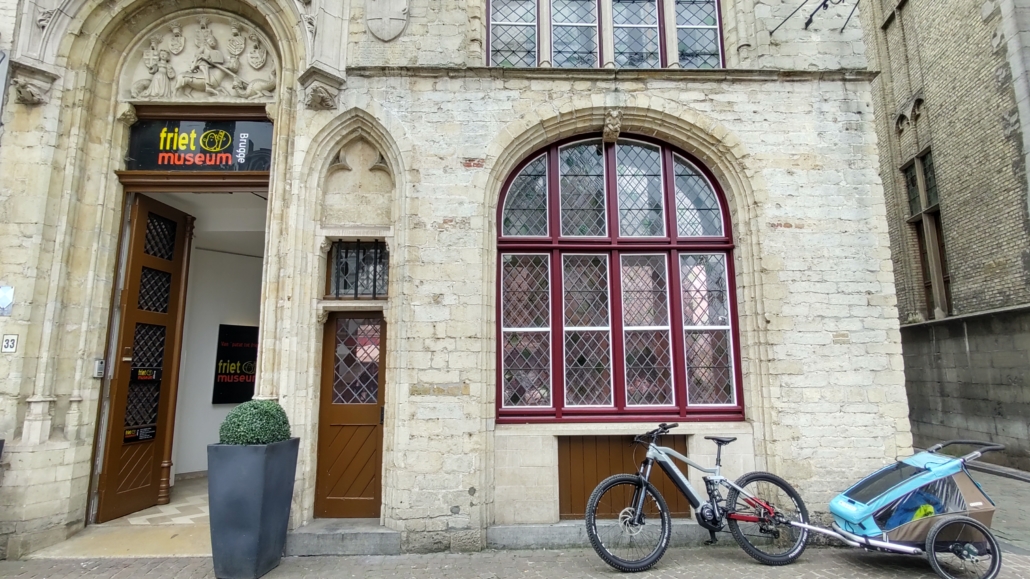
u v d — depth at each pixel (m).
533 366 5.43
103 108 5.54
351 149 5.50
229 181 5.62
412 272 5.09
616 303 5.50
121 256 5.64
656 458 4.62
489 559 4.58
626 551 4.40
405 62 5.48
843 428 5.06
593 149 5.82
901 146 11.84
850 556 4.59
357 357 5.40
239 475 4.09
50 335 5.00
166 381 6.19
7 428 4.76
